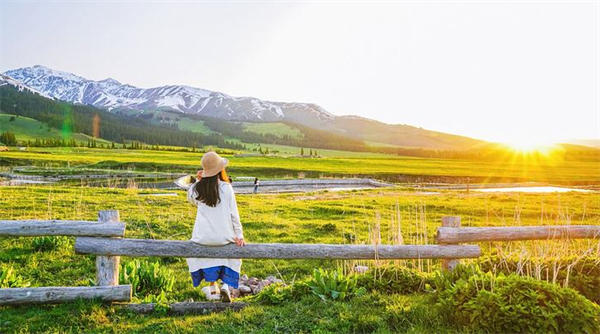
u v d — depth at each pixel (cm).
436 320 533
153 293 702
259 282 845
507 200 2802
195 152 15438
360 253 632
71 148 14875
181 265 966
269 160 11906
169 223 1416
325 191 3594
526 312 484
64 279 812
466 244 677
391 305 579
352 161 13288
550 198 2992
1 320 514
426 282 668
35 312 541
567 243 805
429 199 2847
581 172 10356
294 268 979
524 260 709
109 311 556
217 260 587
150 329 516
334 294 607
